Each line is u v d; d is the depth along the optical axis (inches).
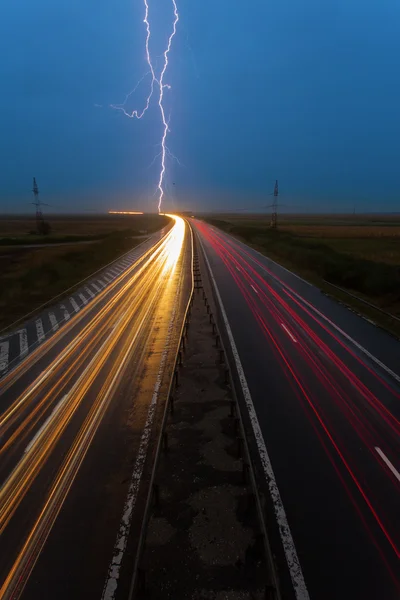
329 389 488.7
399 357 597.3
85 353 631.2
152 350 631.2
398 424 410.9
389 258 1700.3
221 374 530.6
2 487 324.5
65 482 327.9
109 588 234.2
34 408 457.4
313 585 233.0
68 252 2012.8
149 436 391.2
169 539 265.3
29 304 987.9
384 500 300.7
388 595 226.7
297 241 2295.8
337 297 1008.2
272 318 808.9
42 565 251.1
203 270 1455.5
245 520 280.7
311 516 285.0
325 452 361.4
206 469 337.1
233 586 231.1
